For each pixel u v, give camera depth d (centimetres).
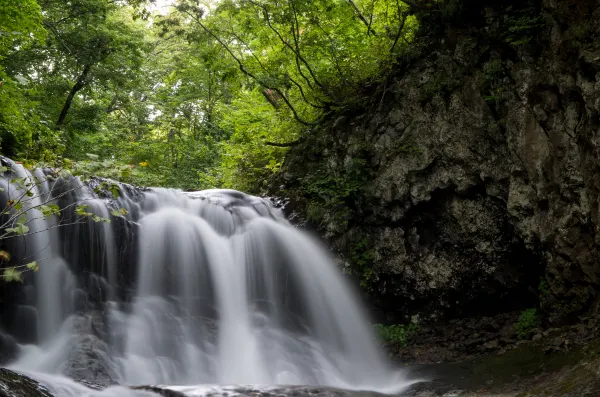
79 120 1902
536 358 692
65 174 646
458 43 977
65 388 554
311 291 1034
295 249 1049
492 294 922
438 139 962
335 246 1055
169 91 2367
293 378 817
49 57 1738
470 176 927
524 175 852
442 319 963
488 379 683
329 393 572
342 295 1033
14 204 641
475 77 938
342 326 1012
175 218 950
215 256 958
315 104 1259
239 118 1625
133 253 878
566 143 786
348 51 1223
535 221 835
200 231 966
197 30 1253
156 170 2050
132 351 775
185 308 897
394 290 998
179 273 916
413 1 1088
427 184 966
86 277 817
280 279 1014
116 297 841
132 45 1775
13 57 1614
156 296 881
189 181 2092
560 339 712
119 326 795
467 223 934
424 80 1009
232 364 830
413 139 991
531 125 839
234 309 941
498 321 888
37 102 1335
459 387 680
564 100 791
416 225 987
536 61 840
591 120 736
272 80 1205
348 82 1177
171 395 546
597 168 730
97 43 1722
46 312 765
